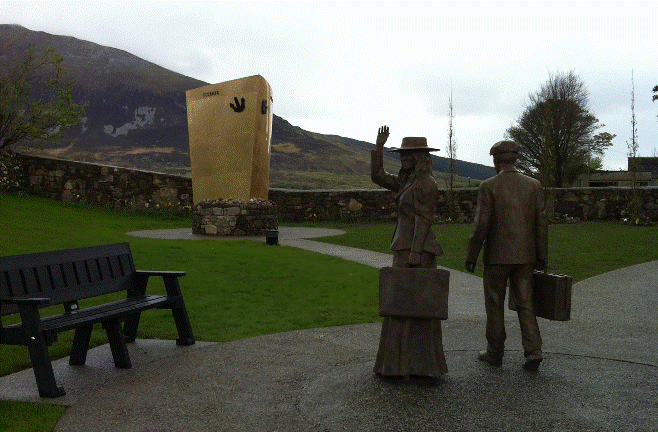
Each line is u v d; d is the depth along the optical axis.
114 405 4.24
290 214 24.75
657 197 22.52
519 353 5.69
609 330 6.73
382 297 4.68
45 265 5.03
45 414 4.02
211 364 5.30
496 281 5.13
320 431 3.73
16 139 22.83
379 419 3.92
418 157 4.91
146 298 5.94
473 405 4.18
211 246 13.62
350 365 5.25
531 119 41.78
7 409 4.13
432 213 4.85
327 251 13.98
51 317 4.99
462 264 12.31
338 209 24.81
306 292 8.86
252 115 17.94
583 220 23.39
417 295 4.61
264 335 6.41
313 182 83.06
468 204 24.11
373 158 5.10
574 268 11.88
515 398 4.33
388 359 4.76
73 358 5.32
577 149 41.28
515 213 5.00
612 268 11.88
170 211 23.53
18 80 22.36
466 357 5.51
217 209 17.73
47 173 23.05
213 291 8.70
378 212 24.84
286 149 134.62
